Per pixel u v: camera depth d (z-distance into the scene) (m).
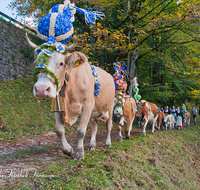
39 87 3.02
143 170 5.19
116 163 4.56
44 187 3.06
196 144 12.47
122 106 7.16
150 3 15.20
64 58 3.42
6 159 4.59
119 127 7.65
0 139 7.27
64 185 3.17
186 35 15.75
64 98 3.71
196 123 21.42
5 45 12.88
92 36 13.95
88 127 11.95
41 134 8.99
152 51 17.08
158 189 4.89
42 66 3.10
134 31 14.84
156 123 12.91
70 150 4.33
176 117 15.88
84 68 4.22
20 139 7.68
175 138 11.42
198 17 12.83
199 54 17.30
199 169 8.31
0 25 12.75
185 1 13.53
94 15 4.79
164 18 13.23
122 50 13.32
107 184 3.58
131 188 3.99
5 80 12.46
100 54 14.74
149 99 19.41
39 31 3.60
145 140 8.09
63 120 4.18
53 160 4.41
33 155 5.12
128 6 14.62
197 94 23.41
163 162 6.82
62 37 3.54
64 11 3.83
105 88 5.06
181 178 6.52
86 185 3.32
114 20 17.86
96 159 4.34
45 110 11.62
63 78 3.45
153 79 22.17
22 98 11.63
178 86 20.72
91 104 4.28
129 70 15.70
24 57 14.60
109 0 12.62
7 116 9.34
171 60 17.42
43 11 11.77
